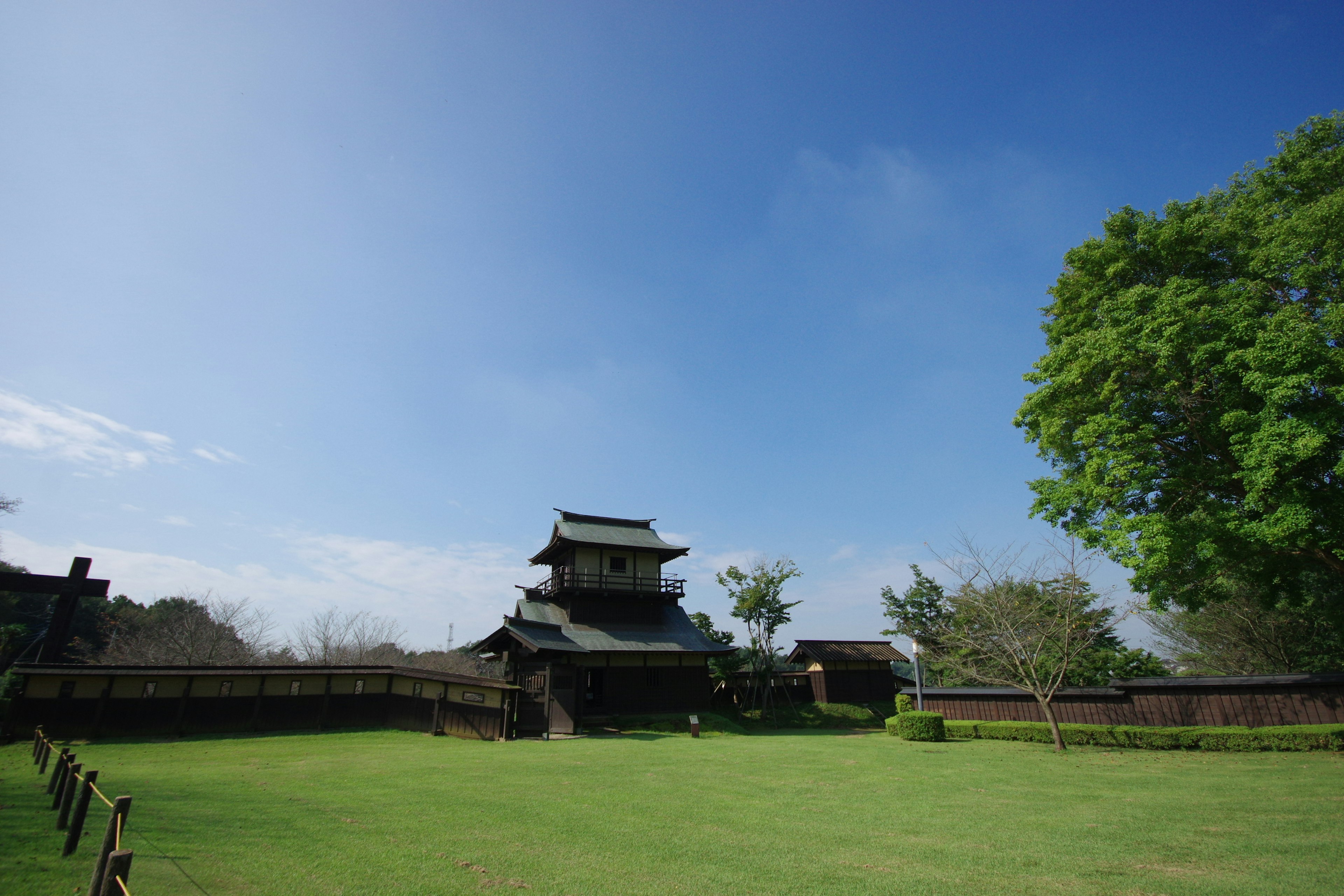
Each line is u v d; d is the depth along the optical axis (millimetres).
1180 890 6652
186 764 15539
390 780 13273
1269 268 16297
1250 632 27391
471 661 47938
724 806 11156
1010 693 25125
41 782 11570
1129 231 19172
